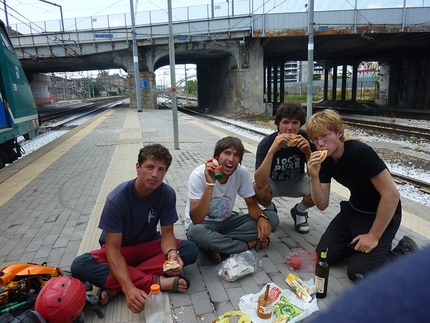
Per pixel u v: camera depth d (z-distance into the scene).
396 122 19.70
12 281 2.54
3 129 8.42
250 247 3.71
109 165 8.14
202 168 3.63
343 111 30.88
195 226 3.51
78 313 2.47
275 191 4.30
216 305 2.87
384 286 0.50
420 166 8.59
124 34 28.97
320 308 2.80
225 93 32.31
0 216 4.97
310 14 15.84
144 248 3.18
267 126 19.53
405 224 4.39
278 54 34.09
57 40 29.48
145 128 16.14
